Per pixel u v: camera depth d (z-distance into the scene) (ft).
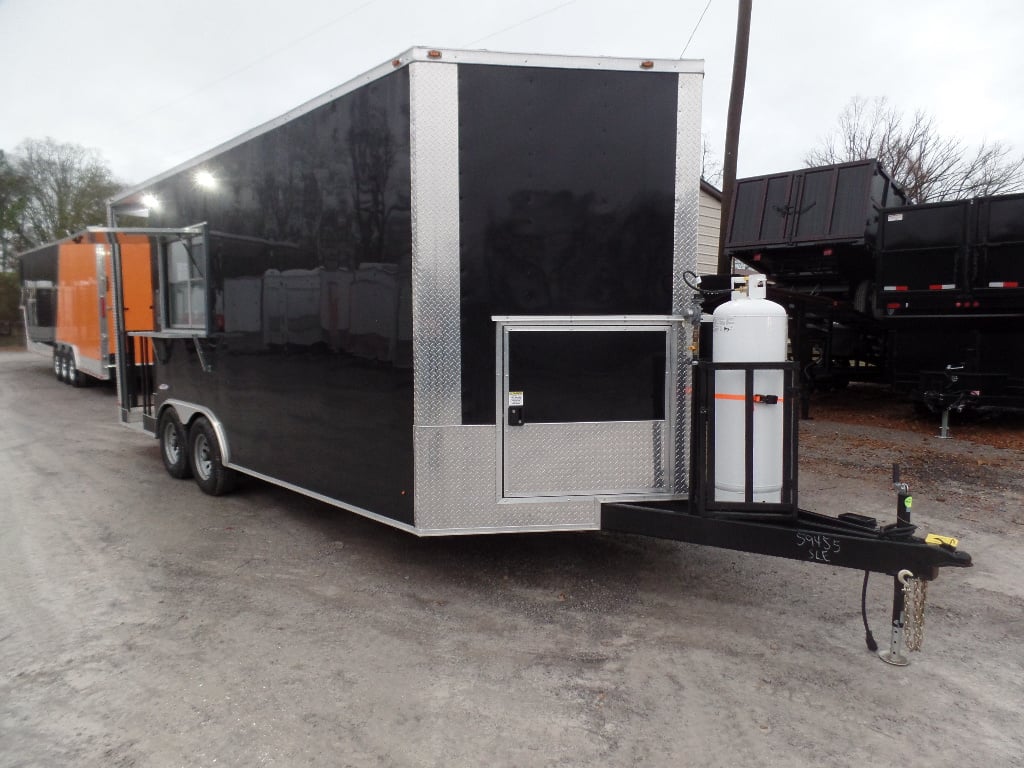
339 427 14.14
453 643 11.23
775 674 10.34
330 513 18.35
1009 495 20.56
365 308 13.14
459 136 11.76
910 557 10.15
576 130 12.03
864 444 27.89
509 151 11.91
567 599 12.99
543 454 12.30
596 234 12.19
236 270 17.44
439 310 11.94
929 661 10.81
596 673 10.32
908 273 30.55
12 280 112.37
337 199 13.66
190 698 9.58
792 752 8.46
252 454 17.51
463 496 12.26
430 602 12.82
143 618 12.11
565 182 12.07
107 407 39.65
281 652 10.90
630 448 12.51
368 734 8.78
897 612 10.56
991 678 10.31
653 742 8.64
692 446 11.89
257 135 16.06
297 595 13.10
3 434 30.73
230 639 11.33
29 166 125.90
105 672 10.28
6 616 12.21
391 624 11.90
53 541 16.17
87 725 8.95
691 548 15.76
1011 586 13.91
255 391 17.07
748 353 11.50
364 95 12.76
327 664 10.53
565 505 12.43
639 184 12.25
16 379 56.08
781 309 11.67
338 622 11.97
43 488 21.01
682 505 12.57
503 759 8.29
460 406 12.12
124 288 24.12
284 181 15.24
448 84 11.67
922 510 19.07
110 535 16.58
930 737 8.80
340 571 14.30
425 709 9.34
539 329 12.12
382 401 12.91
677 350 12.48
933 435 29.86
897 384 33.01
